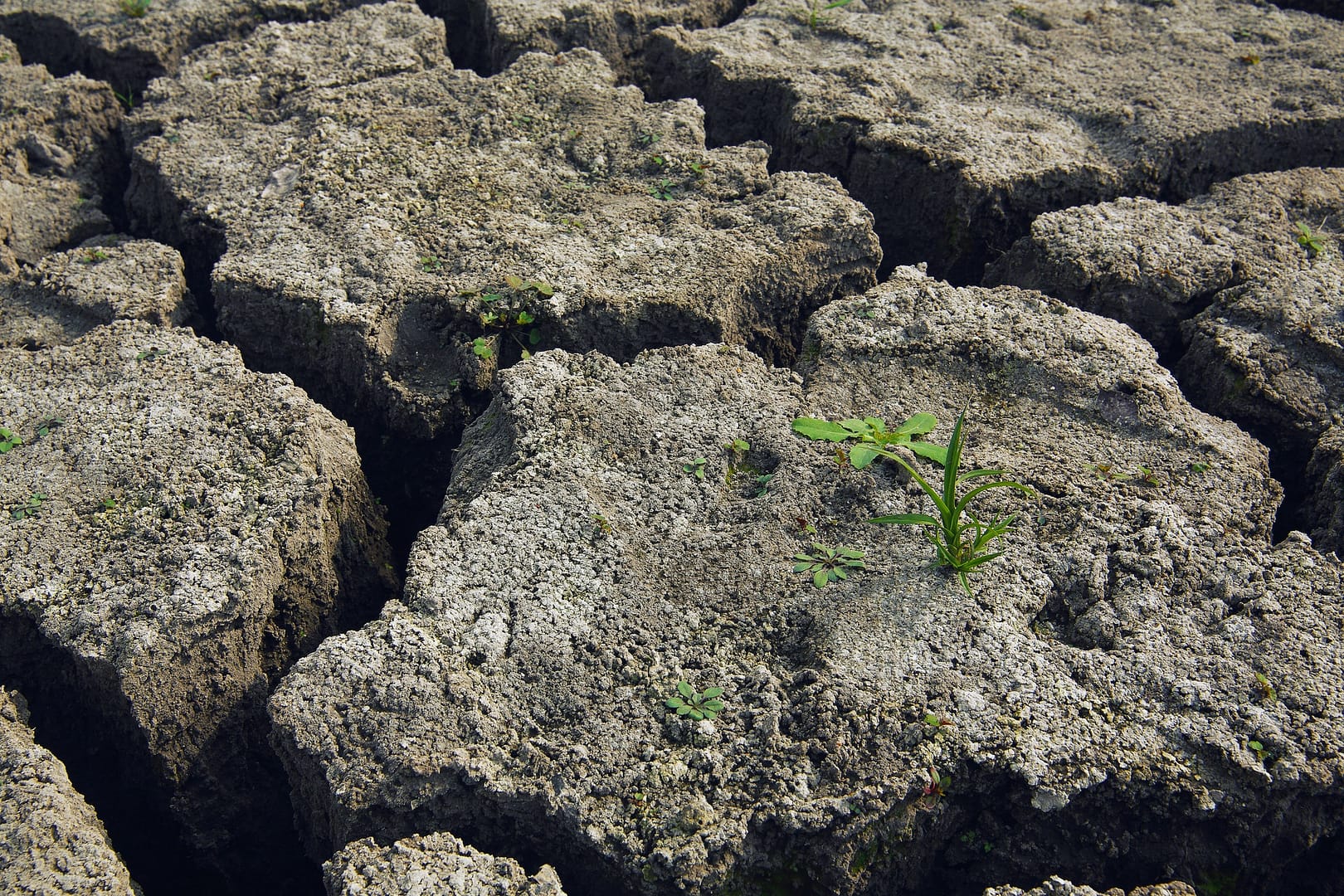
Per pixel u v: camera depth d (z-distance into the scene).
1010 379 0.69
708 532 0.62
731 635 0.58
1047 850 0.55
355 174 0.80
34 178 0.84
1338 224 0.80
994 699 0.56
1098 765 0.54
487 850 0.55
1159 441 0.66
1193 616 0.59
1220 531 0.62
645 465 0.64
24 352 0.70
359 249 0.75
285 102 0.87
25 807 0.54
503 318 0.72
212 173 0.81
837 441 0.64
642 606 0.59
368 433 0.72
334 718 0.55
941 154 0.82
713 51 0.93
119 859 0.56
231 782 0.59
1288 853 0.56
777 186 0.80
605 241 0.76
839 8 1.00
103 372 0.68
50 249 0.82
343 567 0.65
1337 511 0.66
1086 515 0.62
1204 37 0.98
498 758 0.54
